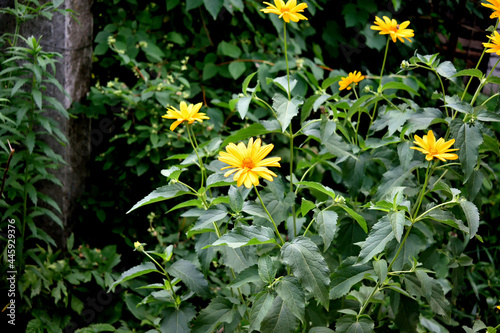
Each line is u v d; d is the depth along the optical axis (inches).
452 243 89.6
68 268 117.0
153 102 132.3
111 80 142.3
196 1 133.3
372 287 84.8
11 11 104.7
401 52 161.0
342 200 70.3
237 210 69.5
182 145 128.7
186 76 145.6
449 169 80.8
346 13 152.6
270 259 64.4
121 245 135.5
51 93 123.5
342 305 82.4
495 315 128.3
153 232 129.2
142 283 124.1
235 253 75.3
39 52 102.7
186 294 75.0
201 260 74.5
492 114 71.6
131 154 133.9
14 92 96.6
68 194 129.0
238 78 149.8
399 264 76.8
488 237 148.9
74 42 124.6
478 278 138.0
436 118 78.5
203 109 136.6
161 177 134.7
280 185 76.4
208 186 72.0
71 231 132.3
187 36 147.9
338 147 81.4
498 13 74.7
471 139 71.7
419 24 166.4
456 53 174.2
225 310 72.5
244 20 147.3
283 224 128.1
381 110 87.5
